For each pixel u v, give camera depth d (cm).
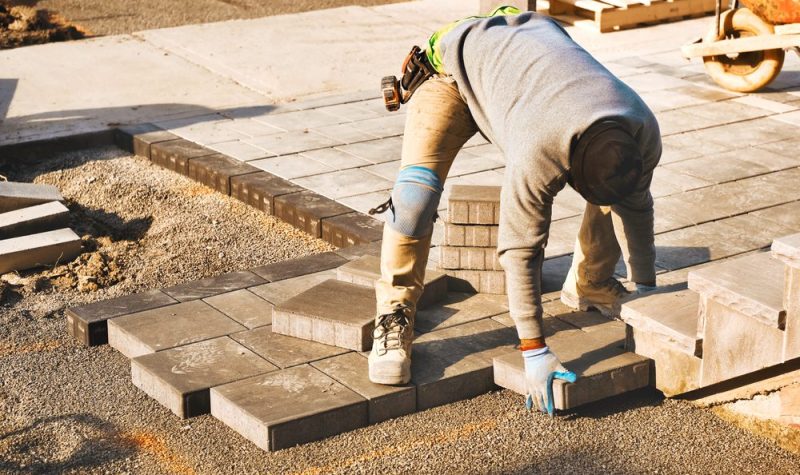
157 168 891
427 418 490
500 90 445
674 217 706
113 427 490
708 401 500
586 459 459
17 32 1324
